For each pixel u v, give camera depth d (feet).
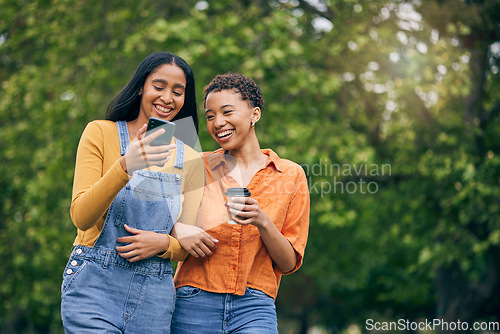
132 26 26.84
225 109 8.23
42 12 27.53
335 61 27.48
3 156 29.07
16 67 30.45
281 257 8.20
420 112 27.94
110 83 25.55
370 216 31.42
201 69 24.18
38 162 26.89
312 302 49.85
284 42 25.21
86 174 7.54
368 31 26.48
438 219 28.68
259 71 24.47
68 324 7.25
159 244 7.70
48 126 27.09
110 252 7.53
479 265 27.94
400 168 28.81
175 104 8.09
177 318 8.27
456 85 25.44
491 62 26.99
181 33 24.09
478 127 27.53
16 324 39.65
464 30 24.35
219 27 25.67
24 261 28.27
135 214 7.73
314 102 28.12
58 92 27.25
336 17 26.48
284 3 26.84
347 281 40.32
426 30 25.61
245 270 8.16
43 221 27.09
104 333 7.16
